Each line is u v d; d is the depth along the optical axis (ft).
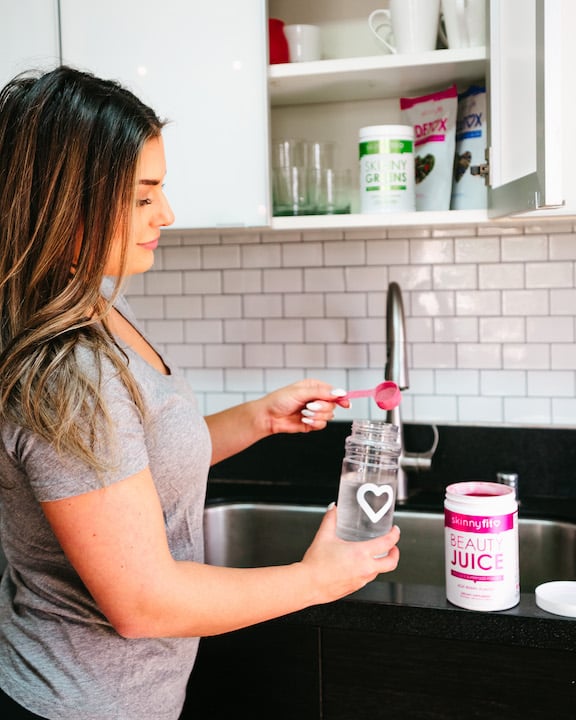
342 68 5.39
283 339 6.56
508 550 3.99
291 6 6.36
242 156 5.36
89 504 2.97
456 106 5.65
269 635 4.30
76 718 3.38
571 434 5.98
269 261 6.52
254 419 4.75
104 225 3.13
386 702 4.17
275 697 4.32
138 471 3.08
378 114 6.25
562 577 5.46
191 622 3.14
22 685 3.45
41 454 2.99
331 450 6.42
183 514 3.68
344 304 6.42
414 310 6.31
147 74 5.44
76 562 3.05
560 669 3.92
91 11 5.46
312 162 5.74
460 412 6.30
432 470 6.24
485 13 5.20
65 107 3.10
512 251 6.10
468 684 4.05
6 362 3.03
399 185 5.46
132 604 3.04
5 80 5.60
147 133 3.22
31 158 3.11
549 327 6.10
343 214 5.68
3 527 3.63
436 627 4.02
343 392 4.56
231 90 5.33
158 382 3.50
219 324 6.66
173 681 3.67
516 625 3.92
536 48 3.90
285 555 6.02
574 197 4.79
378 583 4.42
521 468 6.09
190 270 6.67
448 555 4.08
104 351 3.13
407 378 5.79
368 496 3.66
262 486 6.49
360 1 6.24
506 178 4.74
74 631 3.47
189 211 5.48
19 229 3.16
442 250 6.22
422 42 5.37
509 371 6.19
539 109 3.88
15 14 5.54
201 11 5.32
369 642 4.16
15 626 3.59
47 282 3.18
